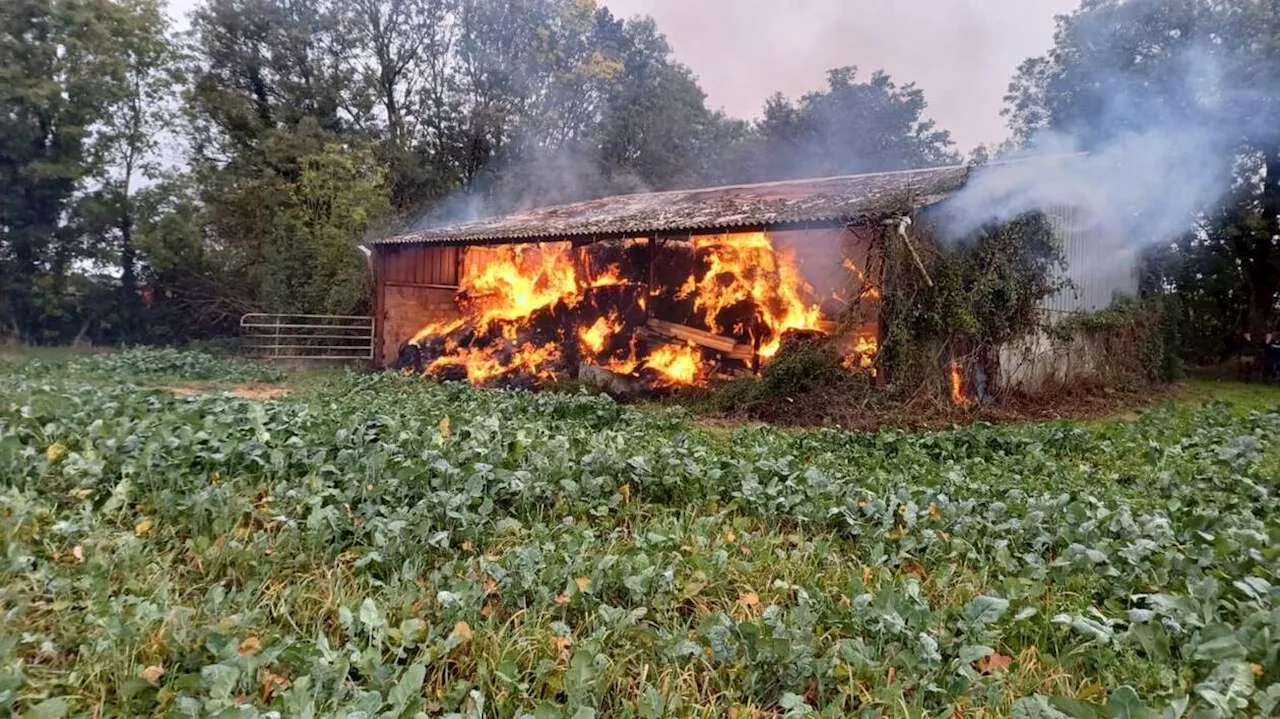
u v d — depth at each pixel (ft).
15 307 65.31
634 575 11.40
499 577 11.05
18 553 11.05
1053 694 8.96
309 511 14.17
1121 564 12.34
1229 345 65.62
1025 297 38.60
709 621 10.08
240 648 9.02
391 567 11.99
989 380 37.32
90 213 66.90
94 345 68.80
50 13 63.46
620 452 18.94
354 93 95.55
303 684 7.80
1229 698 8.09
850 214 33.55
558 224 47.57
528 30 106.22
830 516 14.88
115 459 15.61
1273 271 65.00
